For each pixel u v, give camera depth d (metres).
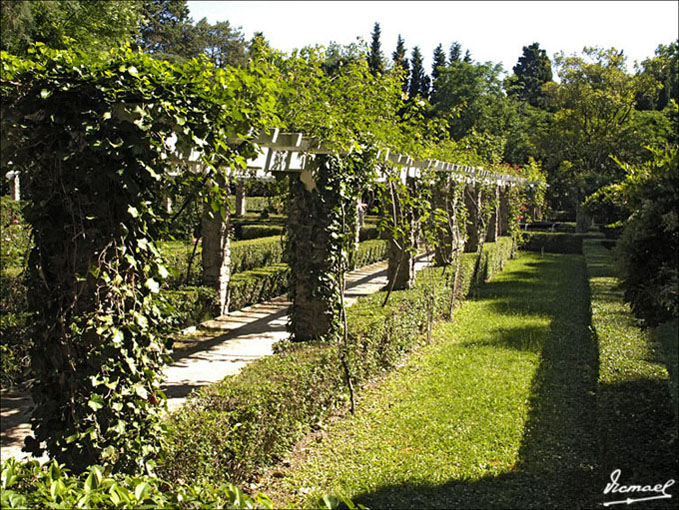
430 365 7.68
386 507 4.05
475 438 5.29
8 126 2.86
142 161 3.07
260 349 8.34
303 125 5.61
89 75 2.92
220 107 3.36
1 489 2.02
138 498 2.07
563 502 4.11
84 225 3.00
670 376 6.72
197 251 10.57
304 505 4.05
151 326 3.32
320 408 5.59
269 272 12.30
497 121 34.38
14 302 6.55
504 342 8.92
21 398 6.14
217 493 2.18
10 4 9.01
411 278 9.14
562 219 35.97
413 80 47.06
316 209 6.18
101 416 3.10
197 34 33.31
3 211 10.88
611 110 29.09
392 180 7.41
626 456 3.74
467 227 14.50
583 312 11.33
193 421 3.88
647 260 4.41
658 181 4.23
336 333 6.25
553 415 5.88
